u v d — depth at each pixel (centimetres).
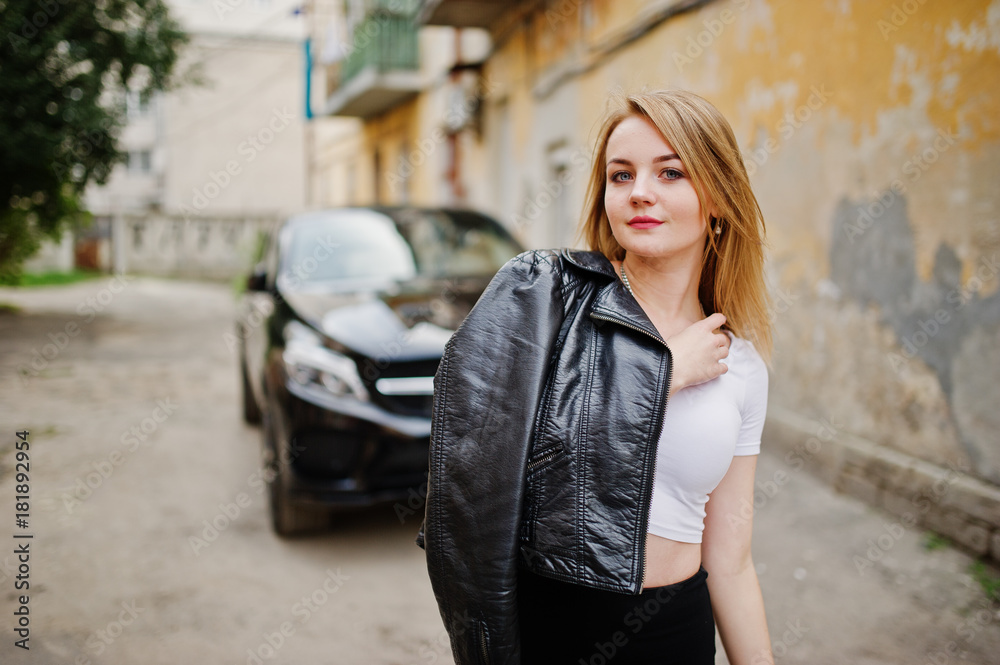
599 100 748
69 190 1302
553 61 855
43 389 722
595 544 105
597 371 111
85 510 415
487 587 104
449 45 1186
